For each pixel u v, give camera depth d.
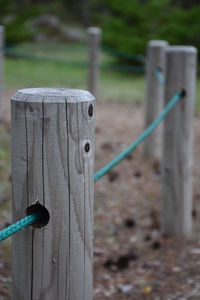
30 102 1.46
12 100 1.50
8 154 4.46
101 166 5.30
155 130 5.55
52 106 1.45
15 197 1.54
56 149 1.48
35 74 10.67
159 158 5.62
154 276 3.37
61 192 1.50
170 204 3.80
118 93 9.14
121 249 3.78
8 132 5.25
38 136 1.47
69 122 1.48
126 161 5.56
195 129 6.77
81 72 11.23
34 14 15.16
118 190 4.87
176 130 3.64
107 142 6.11
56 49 13.91
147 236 3.93
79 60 12.27
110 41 11.32
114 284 3.28
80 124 1.50
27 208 1.52
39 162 1.48
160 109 5.43
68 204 1.52
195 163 5.55
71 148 1.49
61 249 1.53
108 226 4.15
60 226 1.52
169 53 3.53
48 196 1.50
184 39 10.45
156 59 5.30
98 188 4.88
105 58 12.28
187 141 3.67
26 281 1.56
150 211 4.43
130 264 3.54
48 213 1.51
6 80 9.82
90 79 8.05
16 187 1.54
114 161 2.40
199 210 4.41
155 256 3.64
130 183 5.04
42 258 1.53
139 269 3.47
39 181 1.49
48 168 1.48
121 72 11.31
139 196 4.75
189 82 3.55
